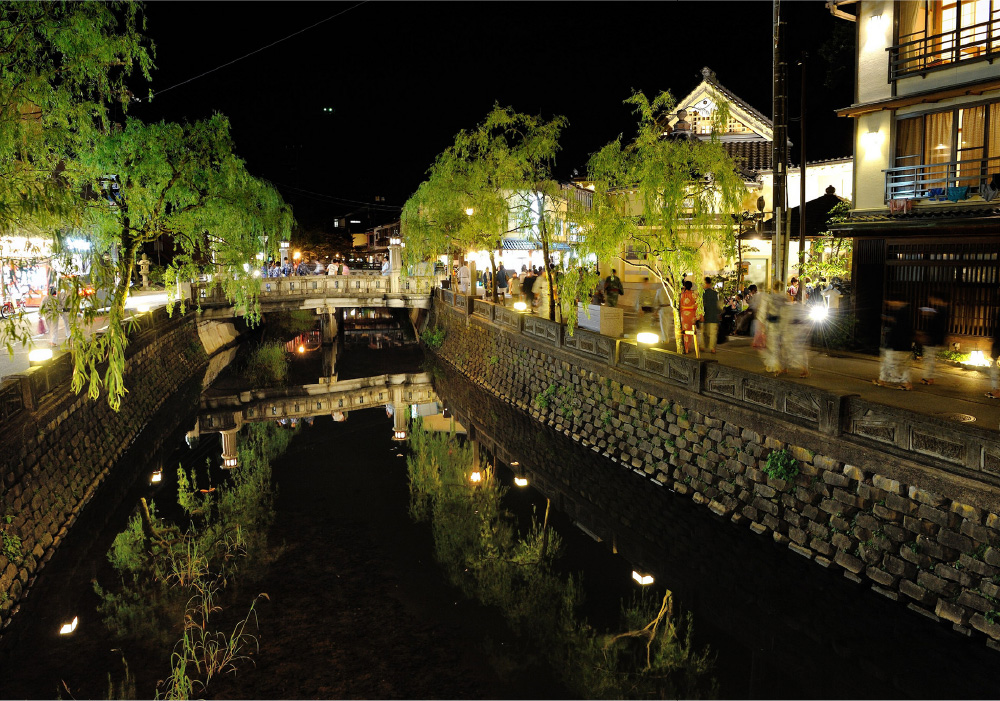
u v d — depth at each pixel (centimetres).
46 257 1210
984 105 1412
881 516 958
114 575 1145
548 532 1348
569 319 1966
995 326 1394
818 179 2986
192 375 2858
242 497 1547
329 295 3766
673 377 1455
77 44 1150
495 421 2269
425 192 3048
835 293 1952
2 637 929
